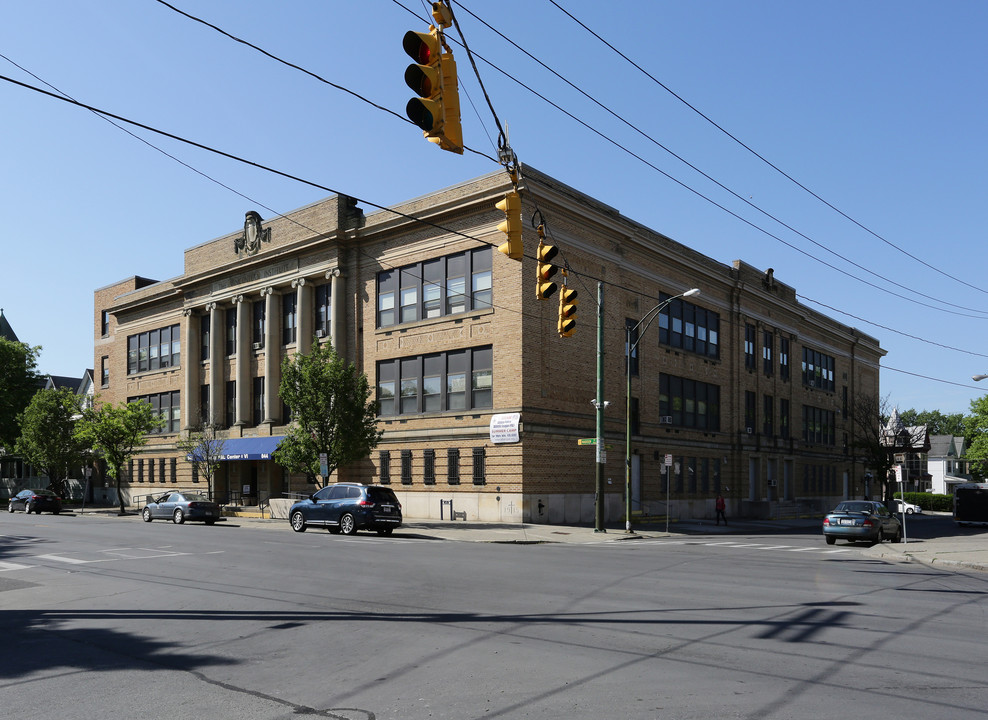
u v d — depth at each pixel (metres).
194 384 48.72
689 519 43.06
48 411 53.41
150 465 52.53
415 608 11.82
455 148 9.26
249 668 8.32
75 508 52.66
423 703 6.91
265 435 43.00
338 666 8.34
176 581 15.34
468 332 34.50
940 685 7.37
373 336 38.31
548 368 34.03
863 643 9.24
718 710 6.60
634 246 39.75
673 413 42.78
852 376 67.00
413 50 8.84
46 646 9.60
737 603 12.18
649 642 9.32
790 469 55.41
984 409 75.62
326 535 27.16
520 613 11.30
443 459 35.03
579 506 35.25
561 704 6.81
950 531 39.28
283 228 42.50
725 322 48.25
